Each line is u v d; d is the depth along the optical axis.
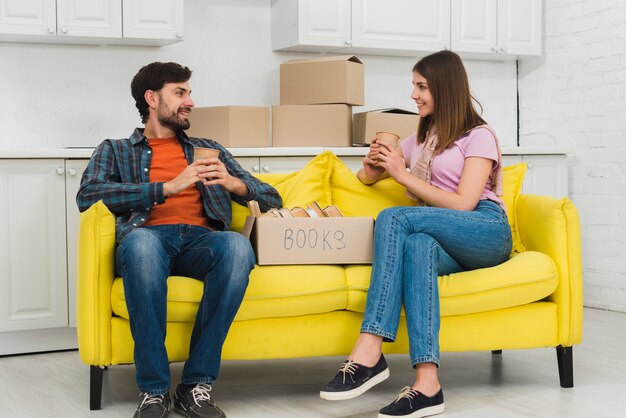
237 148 3.63
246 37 4.27
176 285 2.40
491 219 2.55
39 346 3.45
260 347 2.48
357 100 3.86
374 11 4.22
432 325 2.35
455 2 4.42
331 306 2.51
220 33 4.22
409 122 3.92
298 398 2.61
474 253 2.53
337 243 2.55
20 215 3.34
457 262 2.58
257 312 2.45
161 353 2.29
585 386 2.72
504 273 2.55
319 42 4.11
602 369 2.97
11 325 3.34
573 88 4.54
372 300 2.38
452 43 4.43
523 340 2.63
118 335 2.40
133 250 2.27
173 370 3.05
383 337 2.37
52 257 3.39
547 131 4.74
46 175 3.38
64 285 3.41
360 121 3.90
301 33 4.07
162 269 2.30
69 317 3.43
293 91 3.88
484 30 4.51
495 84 4.89
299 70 3.85
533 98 4.84
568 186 4.57
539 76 4.79
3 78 3.81
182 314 2.39
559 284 2.65
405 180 2.62
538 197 2.87
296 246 2.52
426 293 2.37
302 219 2.53
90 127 3.96
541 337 2.64
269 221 2.50
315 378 2.91
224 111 3.65
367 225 2.57
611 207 4.31
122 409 2.49
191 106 2.80
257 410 2.46
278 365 3.14
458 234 2.48
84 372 3.04
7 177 3.31
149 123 2.82
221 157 2.88
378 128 3.86
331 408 2.49
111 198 2.53
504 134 4.93
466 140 2.68
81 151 3.41
